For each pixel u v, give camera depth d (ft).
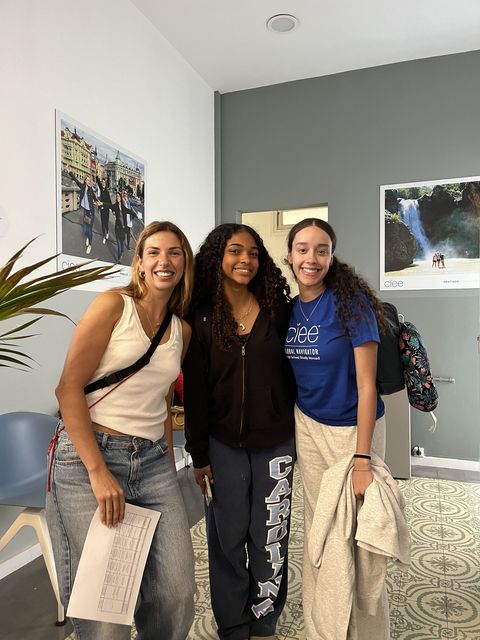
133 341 4.31
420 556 8.30
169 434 5.20
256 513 5.52
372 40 13.60
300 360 5.35
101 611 3.97
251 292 5.66
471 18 12.59
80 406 4.07
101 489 3.99
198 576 7.64
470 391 13.93
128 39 11.65
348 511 4.95
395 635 6.17
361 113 15.06
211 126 16.28
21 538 8.27
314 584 5.49
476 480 12.61
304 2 11.98
